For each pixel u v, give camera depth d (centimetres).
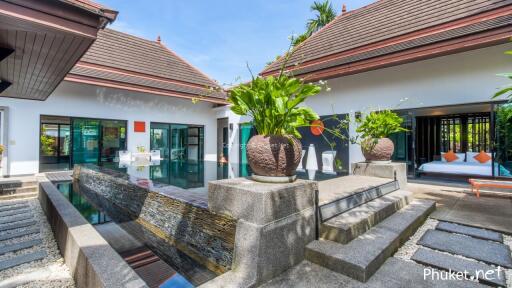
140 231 409
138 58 1291
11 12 278
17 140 907
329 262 262
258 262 229
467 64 685
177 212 368
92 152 1088
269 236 240
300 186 282
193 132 1461
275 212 249
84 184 762
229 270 263
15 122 904
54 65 470
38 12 295
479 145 991
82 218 371
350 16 1197
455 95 704
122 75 1116
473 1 759
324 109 992
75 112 1037
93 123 1092
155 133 1298
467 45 609
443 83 725
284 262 256
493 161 662
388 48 793
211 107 1516
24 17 286
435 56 679
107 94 1126
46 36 346
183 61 1542
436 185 729
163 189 448
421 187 694
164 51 1510
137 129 1219
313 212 299
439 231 378
